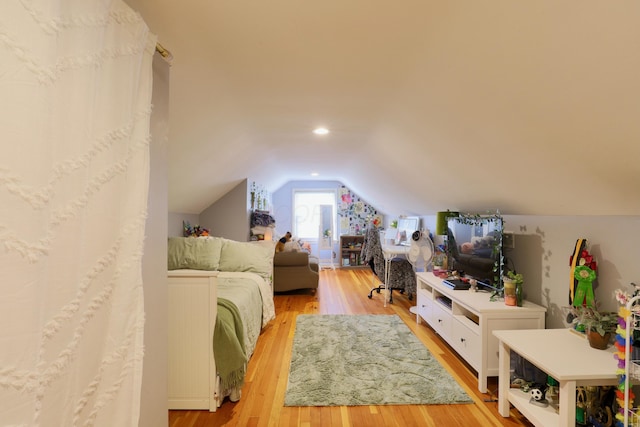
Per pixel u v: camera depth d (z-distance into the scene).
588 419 1.55
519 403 1.69
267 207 6.04
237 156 3.12
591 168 1.35
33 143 0.56
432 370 2.36
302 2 1.04
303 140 2.94
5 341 0.51
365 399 1.98
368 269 6.80
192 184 3.19
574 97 1.05
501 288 2.33
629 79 0.88
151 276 1.05
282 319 3.55
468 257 2.82
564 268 2.03
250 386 2.14
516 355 2.02
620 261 1.63
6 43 0.52
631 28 0.76
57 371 0.62
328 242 6.88
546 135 1.32
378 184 4.52
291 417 1.81
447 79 1.37
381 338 2.98
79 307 0.68
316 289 4.98
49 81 0.58
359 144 3.05
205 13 1.10
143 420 1.00
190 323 1.88
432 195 3.27
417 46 1.26
